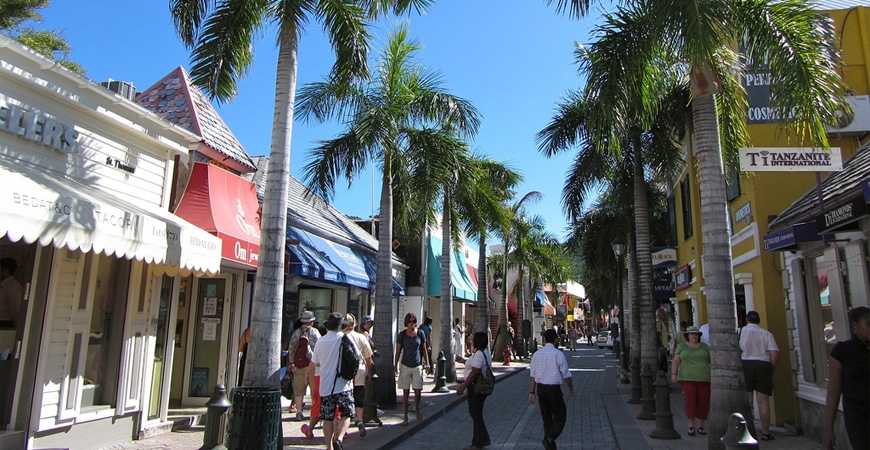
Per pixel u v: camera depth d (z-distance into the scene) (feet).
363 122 38.29
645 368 37.37
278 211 24.18
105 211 20.17
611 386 58.95
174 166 31.81
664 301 74.23
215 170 33.68
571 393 26.55
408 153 44.29
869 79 33.63
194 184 32.30
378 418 34.50
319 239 50.39
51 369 22.97
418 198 44.62
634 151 46.78
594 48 27.55
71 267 24.20
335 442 24.21
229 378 36.19
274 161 24.67
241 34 29.04
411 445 29.94
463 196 60.70
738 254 39.58
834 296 26.84
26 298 22.17
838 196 23.02
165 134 29.66
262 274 23.57
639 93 29.01
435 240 83.05
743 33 26.22
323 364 24.73
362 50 29.43
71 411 23.76
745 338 30.07
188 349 36.35
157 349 30.19
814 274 29.68
